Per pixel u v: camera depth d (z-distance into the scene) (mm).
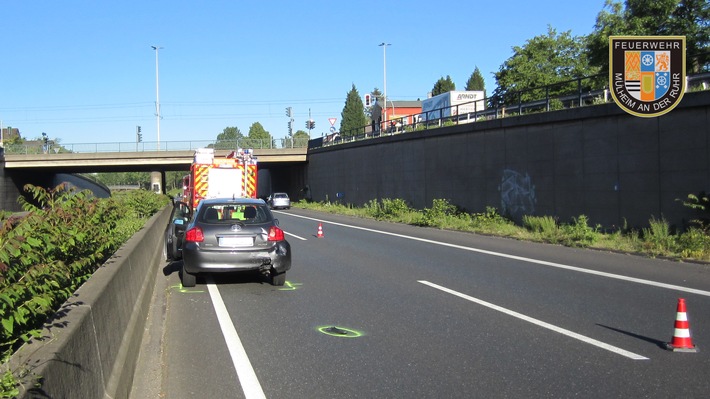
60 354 3207
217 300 9812
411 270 12922
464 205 28484
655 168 17250
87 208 8719
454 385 5441
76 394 3438
